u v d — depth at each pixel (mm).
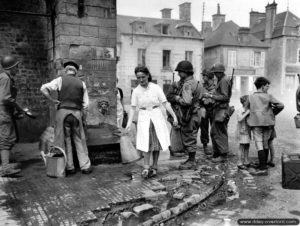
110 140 6816
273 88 48062
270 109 6520
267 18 47844
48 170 5844
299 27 46844
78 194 4977
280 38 46938
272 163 6918
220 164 7074
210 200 5035
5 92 5789
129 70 40188
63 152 5844
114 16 7523
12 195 4922
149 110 5863
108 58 7527
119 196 4891
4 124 5836
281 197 5137
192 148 6605
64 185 5387
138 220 4234
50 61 7902
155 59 41625
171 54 42438
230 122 17000
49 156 5848
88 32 7285
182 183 5582
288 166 5469
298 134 11680
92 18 7305
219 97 7102
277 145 9367
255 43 46688
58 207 4477
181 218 4352
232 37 45938
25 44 8648
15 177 5809
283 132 12211
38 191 5090
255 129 6516
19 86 8617
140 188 5258
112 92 7641
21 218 4129
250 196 5195
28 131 8773
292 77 47531
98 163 6699
